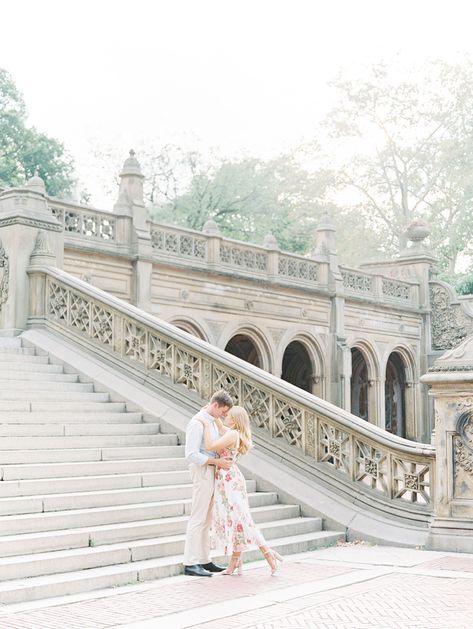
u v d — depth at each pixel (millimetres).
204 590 7305
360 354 36312
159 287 23500
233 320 26156
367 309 33125
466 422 9852
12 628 5840
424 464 10688
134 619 6168
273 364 27750
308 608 6543
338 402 30562
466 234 51719
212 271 25109
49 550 7801
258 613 6359
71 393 11672
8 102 55688
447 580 7816
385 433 10969
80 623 6020
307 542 9867
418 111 54312
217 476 8125
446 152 52562
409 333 35875
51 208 20641
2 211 14438
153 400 12133
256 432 11922
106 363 13000
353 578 7902
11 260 13891
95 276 21547
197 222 58406
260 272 27406
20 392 10969
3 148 52938
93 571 7637
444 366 9961
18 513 8211
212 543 8117
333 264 30812
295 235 56594
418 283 36750
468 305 36531
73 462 9703
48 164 54531
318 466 11375
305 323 29469
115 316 13102
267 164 59562
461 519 9773
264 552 8055
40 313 13930
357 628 5859
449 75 53750
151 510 9195
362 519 10688
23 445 9531
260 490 11195
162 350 12641
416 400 36219
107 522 8703
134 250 22531
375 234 55156
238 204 58531
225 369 12125
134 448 10508
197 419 8125
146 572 7824
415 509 10641
